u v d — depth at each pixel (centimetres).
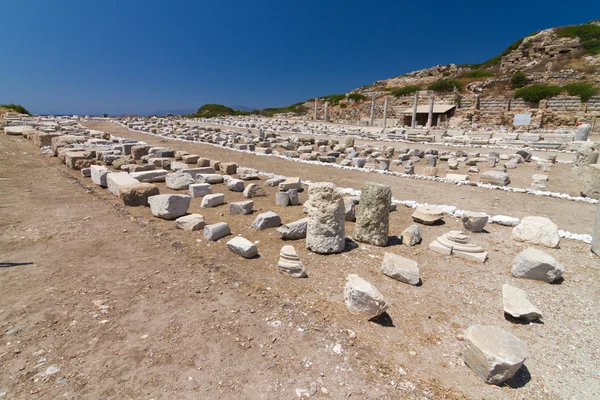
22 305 434
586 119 3259
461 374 354
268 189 1110
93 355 356
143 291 477
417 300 484
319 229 610
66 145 1527
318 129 3531
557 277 536
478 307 471
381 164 1466
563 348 395
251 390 321
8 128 2000
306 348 379
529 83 4228
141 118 4488
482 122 3947
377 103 5131
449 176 1304
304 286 508
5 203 839
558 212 913
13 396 303
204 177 1158
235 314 433
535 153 2022
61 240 640
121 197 866
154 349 368
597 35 4581
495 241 704
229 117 5550
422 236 724
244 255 590
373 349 383
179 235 682
